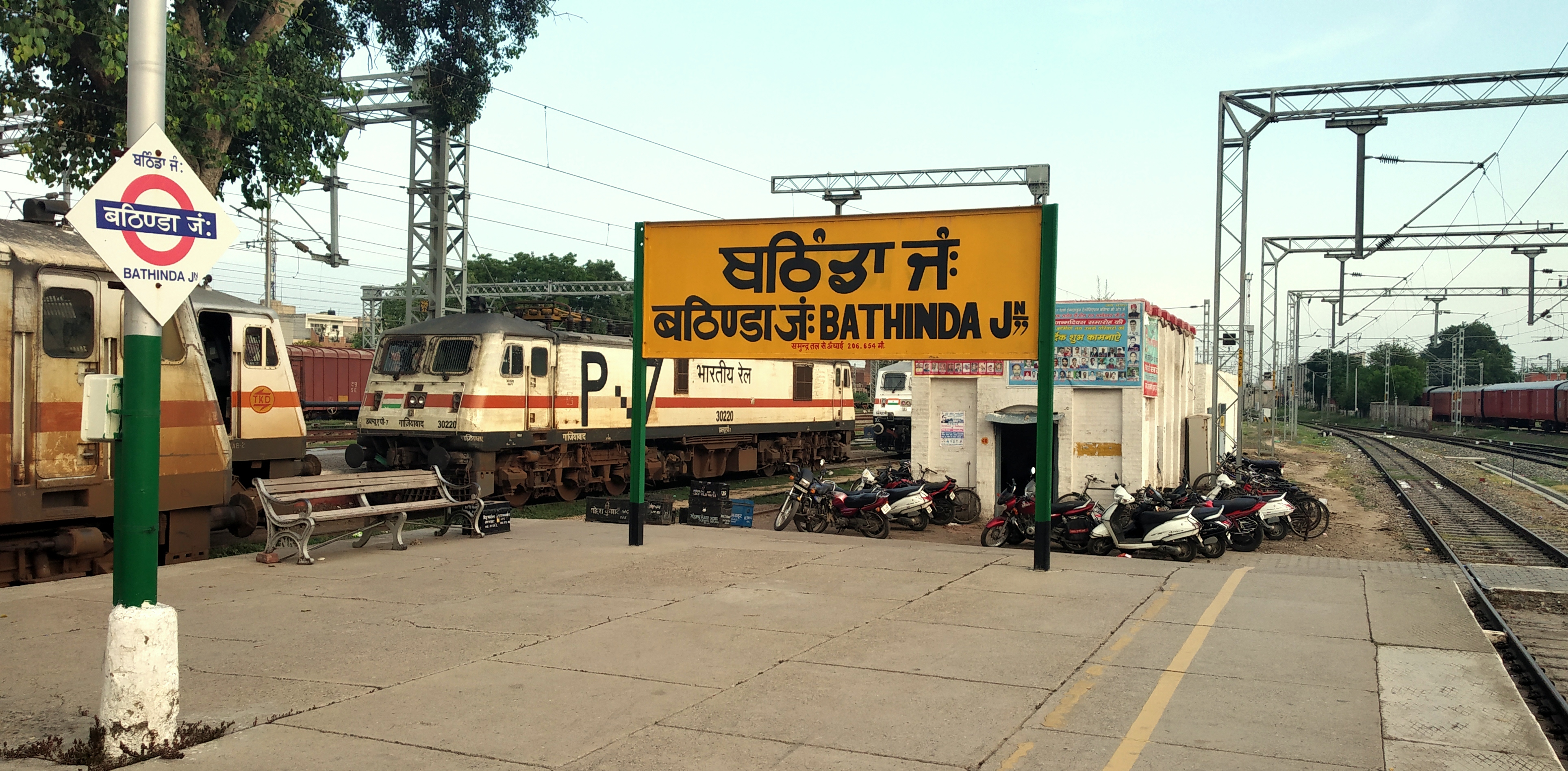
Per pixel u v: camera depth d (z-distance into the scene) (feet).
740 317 36.29
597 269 212.84
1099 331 49.29
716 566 31.76
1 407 27.07
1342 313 99.40
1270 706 17.93
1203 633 23.35
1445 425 223.71
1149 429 52.39
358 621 23.77
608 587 28.17
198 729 15.83
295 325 262.26
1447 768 15.05
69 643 21.20
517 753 15.26
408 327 59.26
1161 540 38.78
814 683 19.07
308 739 15.76
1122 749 15.72
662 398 69.46
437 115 81.41
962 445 52.49
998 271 33.42
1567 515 62.75
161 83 15.65
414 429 56.13
